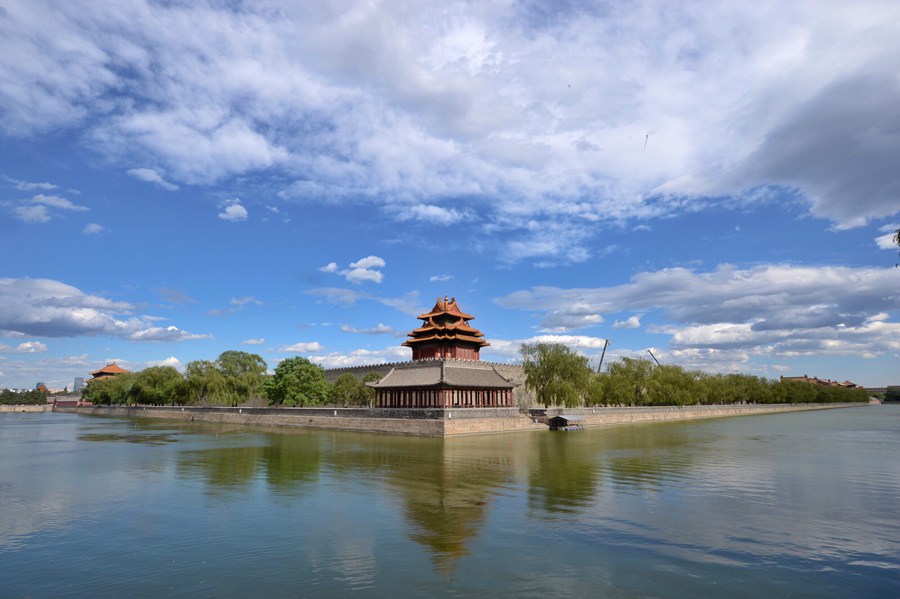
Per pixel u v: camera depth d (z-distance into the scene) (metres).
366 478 43.41
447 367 99.81
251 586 21.08
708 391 168.62
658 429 104.94
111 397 186.38
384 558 24.12
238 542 26.55
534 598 19.88
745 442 75.69
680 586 21.00
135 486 40.91
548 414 105.31
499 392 106.50
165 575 22.31
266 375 153.25
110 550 25.55
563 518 30.61
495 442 73.94
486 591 20.48
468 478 43.28
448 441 75.56
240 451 63.28
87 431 101.88
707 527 28.89
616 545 25.77
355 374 146.50
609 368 145.62
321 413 104.75
